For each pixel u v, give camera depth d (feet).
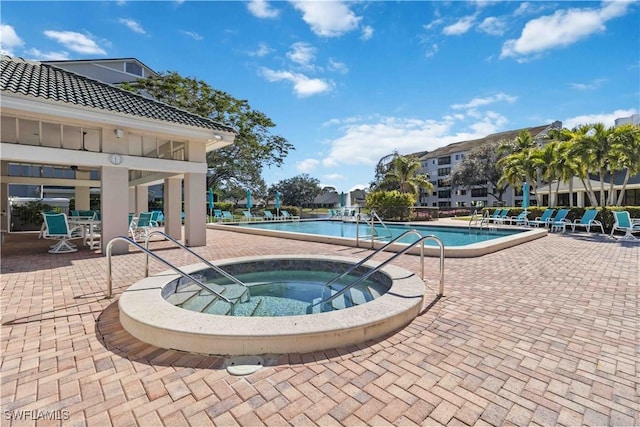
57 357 10.36
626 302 15.64
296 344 10.46
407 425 7.25
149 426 7.22
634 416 7.50
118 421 7.38
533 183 88.94
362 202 215.10
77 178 52.80
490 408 7.82
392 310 12.64
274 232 46.39
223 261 22.77
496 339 11.59
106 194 30.30
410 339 11.58
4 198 50.16
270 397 8.25
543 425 7.24
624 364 9.83
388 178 131.23
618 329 12.43
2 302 16.14
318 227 71.97
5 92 24.03
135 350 10.78
